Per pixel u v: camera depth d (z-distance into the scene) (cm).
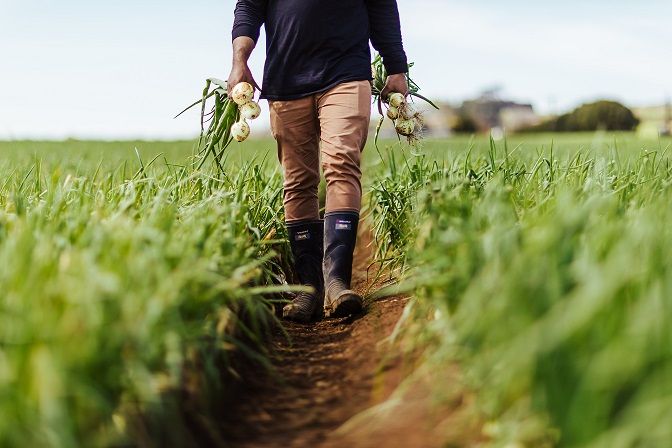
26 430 192
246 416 292
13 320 212
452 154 617
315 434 271
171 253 268
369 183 730
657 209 298
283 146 453
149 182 408
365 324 396
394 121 468
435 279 278
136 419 234
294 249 463
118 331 215
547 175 450
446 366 266
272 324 420
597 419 193
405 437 251
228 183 492
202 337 289
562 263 233
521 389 217
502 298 219
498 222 270
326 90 433
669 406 179
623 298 212
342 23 434
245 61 447
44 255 250
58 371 195
